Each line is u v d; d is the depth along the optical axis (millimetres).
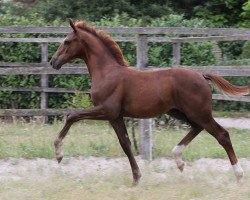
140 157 13422
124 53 18141
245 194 9898
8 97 18750
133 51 18109
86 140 14719
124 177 11375
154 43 18250
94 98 10977
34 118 17969
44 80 18219
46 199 9789
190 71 10938
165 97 10812
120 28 14117
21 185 10742
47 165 12641
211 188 10391
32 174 11805
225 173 11766
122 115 11086
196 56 18375
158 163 12836
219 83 11055
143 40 13297
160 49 18141
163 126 16922
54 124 16766
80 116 10875
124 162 12992
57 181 11016
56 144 10891
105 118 10953
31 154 13430
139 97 10828
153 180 11180
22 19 19641
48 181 11000
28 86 18391
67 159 13125
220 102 20219
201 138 15633
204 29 13742
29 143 14234
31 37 18547
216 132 10969
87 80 18219
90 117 10930
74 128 16344
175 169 12234
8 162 12906
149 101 10812
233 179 11234
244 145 14719
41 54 18484
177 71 10898
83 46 11227
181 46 18328
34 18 20609
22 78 18406
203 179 11180
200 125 10953
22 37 18484
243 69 13758
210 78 11078
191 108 10797
